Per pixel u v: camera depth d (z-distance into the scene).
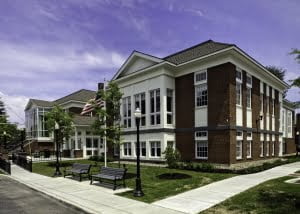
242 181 12.59
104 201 9.57
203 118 19.95
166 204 8.87
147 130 22.67
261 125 24.05
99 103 18.50
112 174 12.65
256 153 22.45
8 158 30.92
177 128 21.92
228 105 18.25
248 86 21.53
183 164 18.11
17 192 12.20
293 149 39.75
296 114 41.75
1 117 40.09
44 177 16.55
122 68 25.50
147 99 22.91
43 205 9.59
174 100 22.28
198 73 20.61
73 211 8.70
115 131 17.66
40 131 37.59
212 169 16.22
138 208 8.48
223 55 18.81
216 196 9.69
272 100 27.48
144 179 14.07
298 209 7.53
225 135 18.25
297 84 8.81
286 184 11.41
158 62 21.72
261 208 7.80
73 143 34.47
